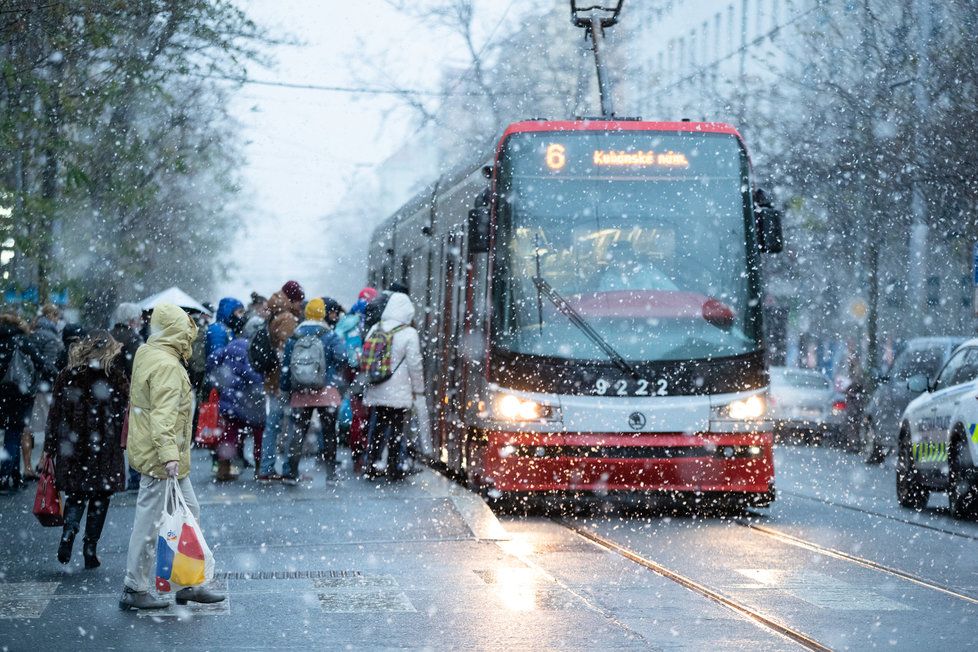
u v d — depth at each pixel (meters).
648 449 15.97
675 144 16.92
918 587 11.20
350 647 8.69
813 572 11.96
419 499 16.53
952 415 17.03
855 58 34.84
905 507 18.62
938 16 31.77
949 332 42.53
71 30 21.45
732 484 16.08
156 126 28.42
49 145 22.61
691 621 9.59
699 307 16.39
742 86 40.62
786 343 53.94
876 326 39.09
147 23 23.42
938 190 33.22
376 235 31.83
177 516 9.98
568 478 15.95
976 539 14.62
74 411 11.70
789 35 45.31
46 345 19.64
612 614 9.84
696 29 65.62
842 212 36.81
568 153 16.86
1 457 18.39
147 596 10.14
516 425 16.06
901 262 42.56
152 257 39.84
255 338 19.00
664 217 16.72
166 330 10.36
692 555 13.03
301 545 13.31
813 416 37.69
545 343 16.23
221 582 11.25
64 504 11.99
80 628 9.40
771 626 9.45
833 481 23.12
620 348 16.17
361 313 21.61
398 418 19.36
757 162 37.78
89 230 28.45
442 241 21.39
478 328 17.25
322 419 18.27
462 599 10.44
